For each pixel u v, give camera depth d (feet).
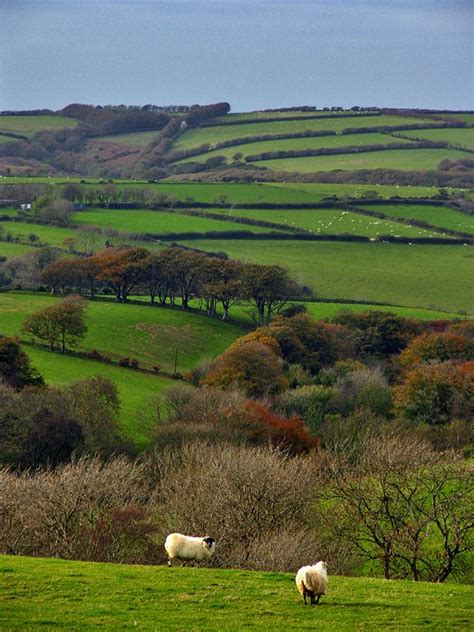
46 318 503.20
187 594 109.09
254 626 97.14
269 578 119.34
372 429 330.95
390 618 101.86
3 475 187.62
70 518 168.25
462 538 150.30
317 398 433.89
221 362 483.51
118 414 379.96
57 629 94.48
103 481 182.91
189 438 306.35
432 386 407.44
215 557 154.51
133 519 176.45
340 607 105.60
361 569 166.40
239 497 171.94
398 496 162.71
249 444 310.04
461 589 119.24
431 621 101.19
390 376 533.96
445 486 183.42
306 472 196.95
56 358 488.02
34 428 311.27
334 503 191.21
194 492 181.06
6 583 110.93
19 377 404.36
